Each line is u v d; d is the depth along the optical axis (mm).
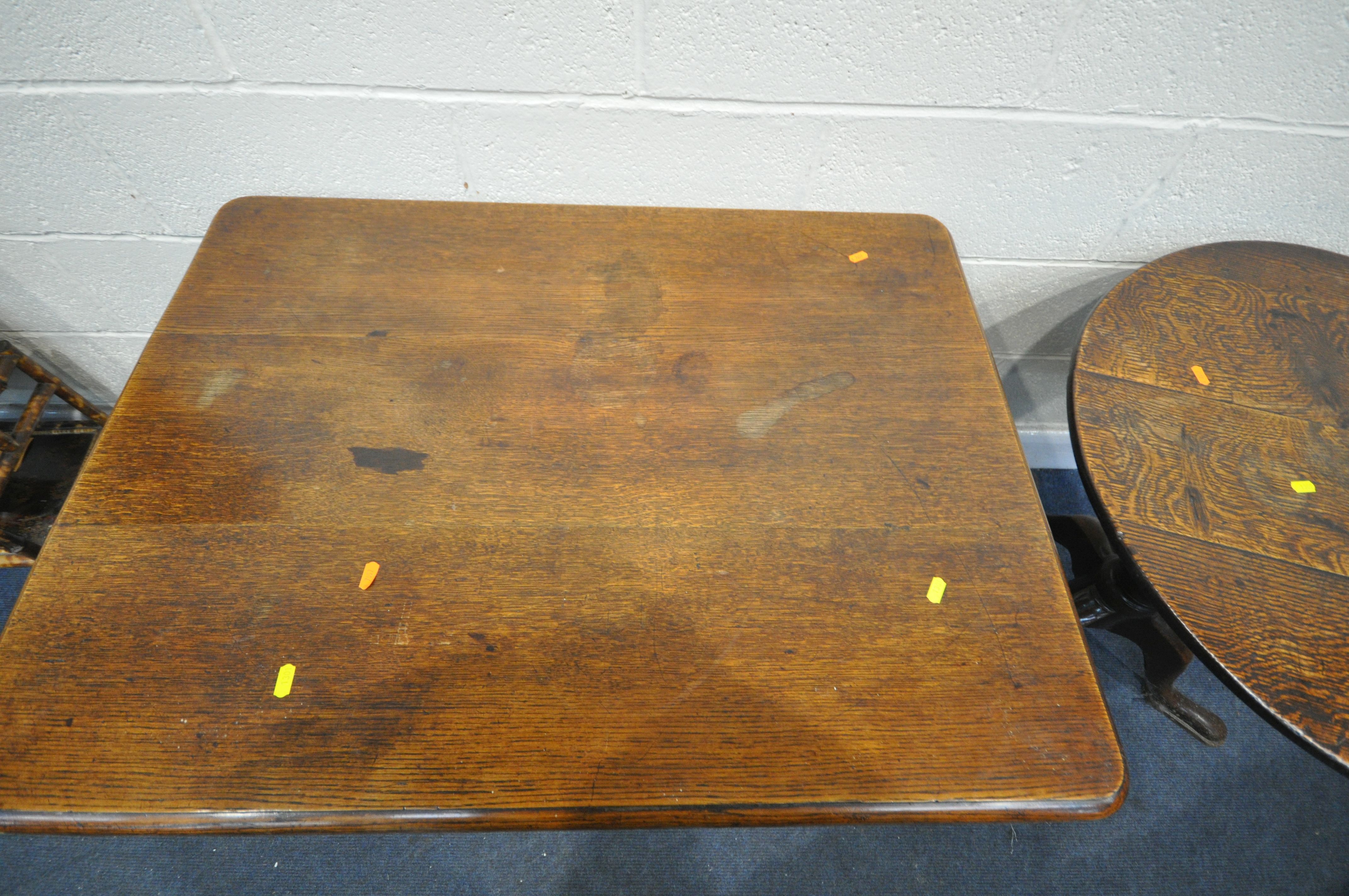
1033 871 1032
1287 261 881
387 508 583
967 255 1056
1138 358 751
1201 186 938
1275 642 544
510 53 790
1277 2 741
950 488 614
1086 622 1119
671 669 503
